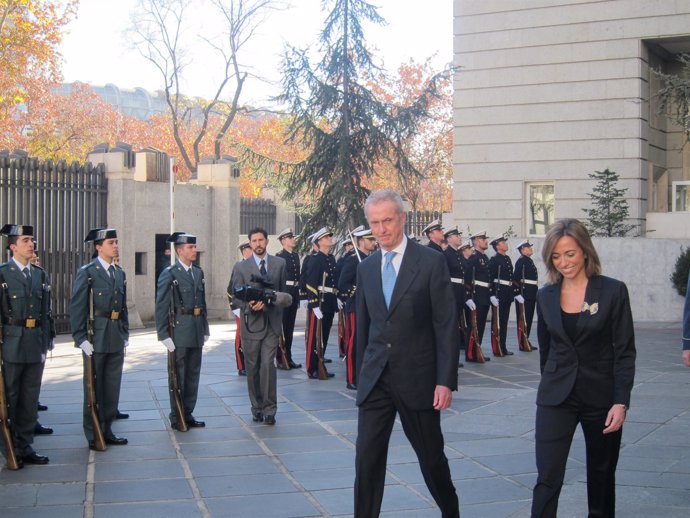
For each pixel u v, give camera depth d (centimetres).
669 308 2095
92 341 882
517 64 2511
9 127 4066
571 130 2458
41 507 685
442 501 574
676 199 2588
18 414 825
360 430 574
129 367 1417
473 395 1175
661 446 861
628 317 548
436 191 4797
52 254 1806
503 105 2533
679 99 2175
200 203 2244
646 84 2433
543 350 570
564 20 2455
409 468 790
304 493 720
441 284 570
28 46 2980
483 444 887
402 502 691
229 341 1795
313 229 2097
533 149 2502
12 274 827
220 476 773
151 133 4950
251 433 947
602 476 558
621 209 2269
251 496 712
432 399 566
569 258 553
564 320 550
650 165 2491
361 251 1252
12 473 787
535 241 2266
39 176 1792
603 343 548
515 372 1402
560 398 545
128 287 1981
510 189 2531
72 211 1856
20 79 3391
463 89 2578
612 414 536
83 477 773
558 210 2477
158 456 848
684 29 2333
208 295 2278
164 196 2145
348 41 2069
